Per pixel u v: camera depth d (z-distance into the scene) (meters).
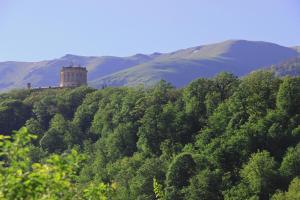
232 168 178.50
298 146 164.12
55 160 28.20
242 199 152.50
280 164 165.75
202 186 161.38
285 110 187.75
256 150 179.38
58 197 28.50
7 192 26.20
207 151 184.88
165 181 173.12
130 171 188.25
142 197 169.00
